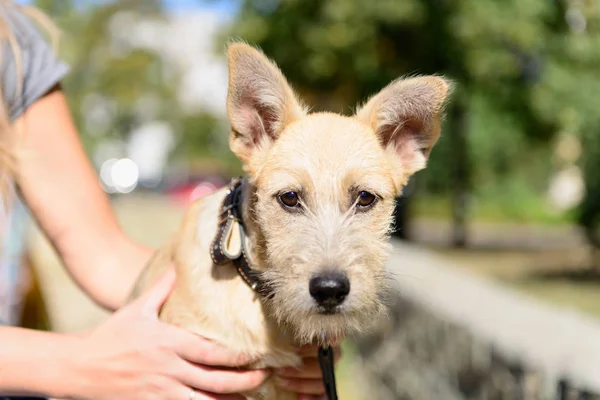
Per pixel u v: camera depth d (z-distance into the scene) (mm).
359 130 492
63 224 477
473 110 3334
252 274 437
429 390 864
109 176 6973
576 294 1693
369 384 1162
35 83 466
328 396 444
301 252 438
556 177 5199
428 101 499
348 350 1302
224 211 450
